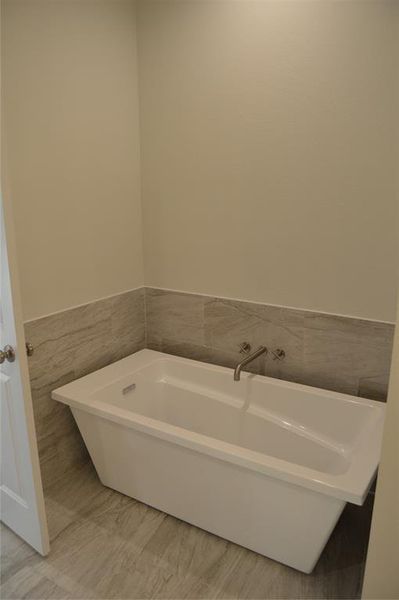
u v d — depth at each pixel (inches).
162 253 105.7
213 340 103.1
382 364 84.9
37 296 85.2
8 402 68.4
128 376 95.9
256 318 96.2
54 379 90.5
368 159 78.5
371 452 68.8
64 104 84.3
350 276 84.7
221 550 76.0
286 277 91.3
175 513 82.0
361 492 59.4
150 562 73.7
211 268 99.7
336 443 85.5
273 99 84.4
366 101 76.4
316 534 66.4
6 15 72.6
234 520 74.4
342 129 79.5
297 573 71.6
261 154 88.1
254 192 90.6
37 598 67.4
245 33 84.0
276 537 70.9
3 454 73.5
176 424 103.5
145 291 110.1
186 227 100.7
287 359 94.6
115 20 91.4
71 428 95.3
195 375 100.9
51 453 92.1
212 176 94.6
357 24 74.4
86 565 73.1
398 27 71.4
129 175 101.3
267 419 91.6
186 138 95.6
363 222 81.4
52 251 86.7
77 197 90.0
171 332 108.8
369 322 84.4
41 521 72.2
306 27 78.5
